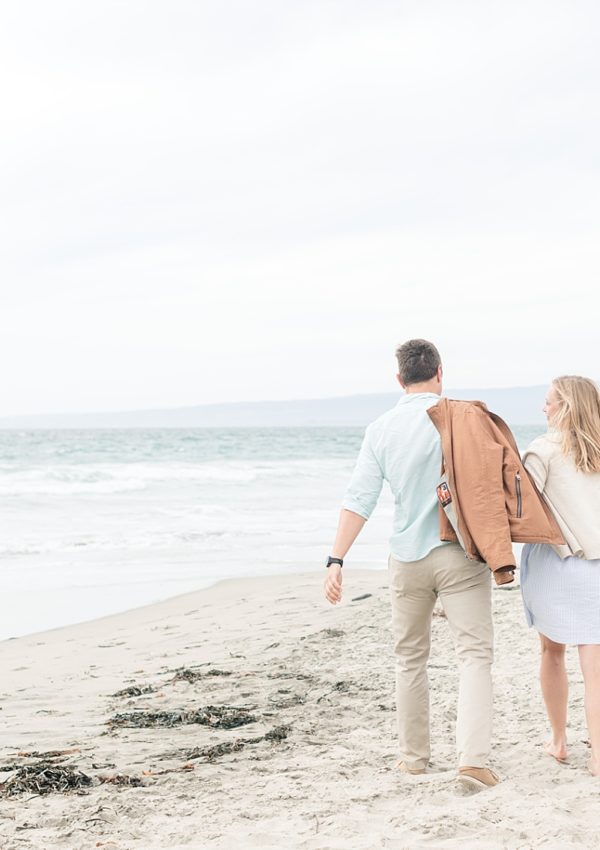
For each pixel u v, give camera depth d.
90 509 20.75
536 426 133.62
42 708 5.81
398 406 3.95
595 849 2.98
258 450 53.09
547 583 3.94
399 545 3.87
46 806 3.72
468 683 3.77
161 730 5.10
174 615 9.65
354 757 4.34
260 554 14.32
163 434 89.44
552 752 4.16
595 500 3.90
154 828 3.41
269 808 3.59
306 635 7.91
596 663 3.85
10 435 81.31
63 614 9.87
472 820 3.26
